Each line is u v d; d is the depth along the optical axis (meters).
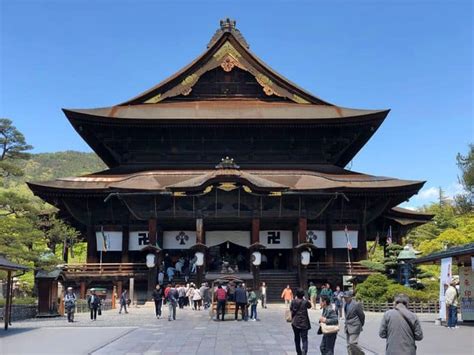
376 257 64.50
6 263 29.56
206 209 55.22
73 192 58.06
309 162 67.00
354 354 16.52
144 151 66.50
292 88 69.81
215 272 50.66
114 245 59.25
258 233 54.72
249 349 22.41
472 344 23.28
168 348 22.81
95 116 62.03
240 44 69.75
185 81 69.31
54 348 22.89
